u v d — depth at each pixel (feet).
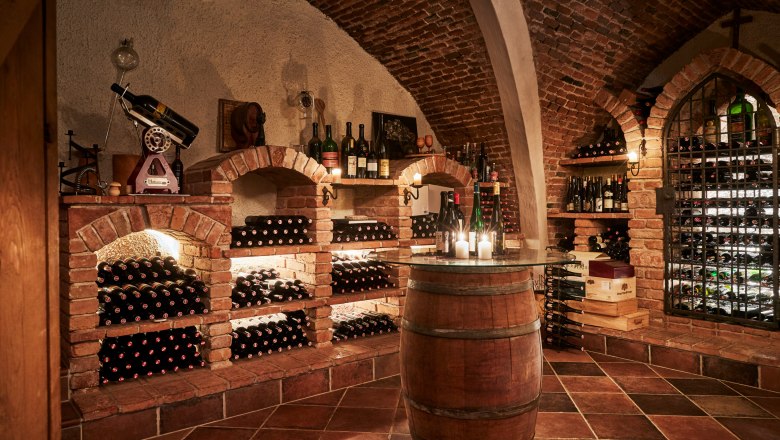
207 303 12.80
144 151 12.08
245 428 11.26
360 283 15.71
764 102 15.14
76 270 10.85
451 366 8.79
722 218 16.05
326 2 16.47
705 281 16.31
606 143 19.04
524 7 14.85
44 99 4.65
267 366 12.88
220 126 14.88
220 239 12.73
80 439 10.00
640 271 17.70
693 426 11.38
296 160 14.08
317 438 10.82
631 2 15.43
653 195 17.31
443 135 20.58
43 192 4.64
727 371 14.19
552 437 10.93
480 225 11.62
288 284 14.52
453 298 8.98
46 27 4.65
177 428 11.10
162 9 13.94
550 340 17.29
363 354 14.03
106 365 11.57
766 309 15.72
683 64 18.79
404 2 15.40
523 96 17.28
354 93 17.90
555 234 20.79
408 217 16.75
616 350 16.40
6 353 4.42
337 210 17.65
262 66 15.75
